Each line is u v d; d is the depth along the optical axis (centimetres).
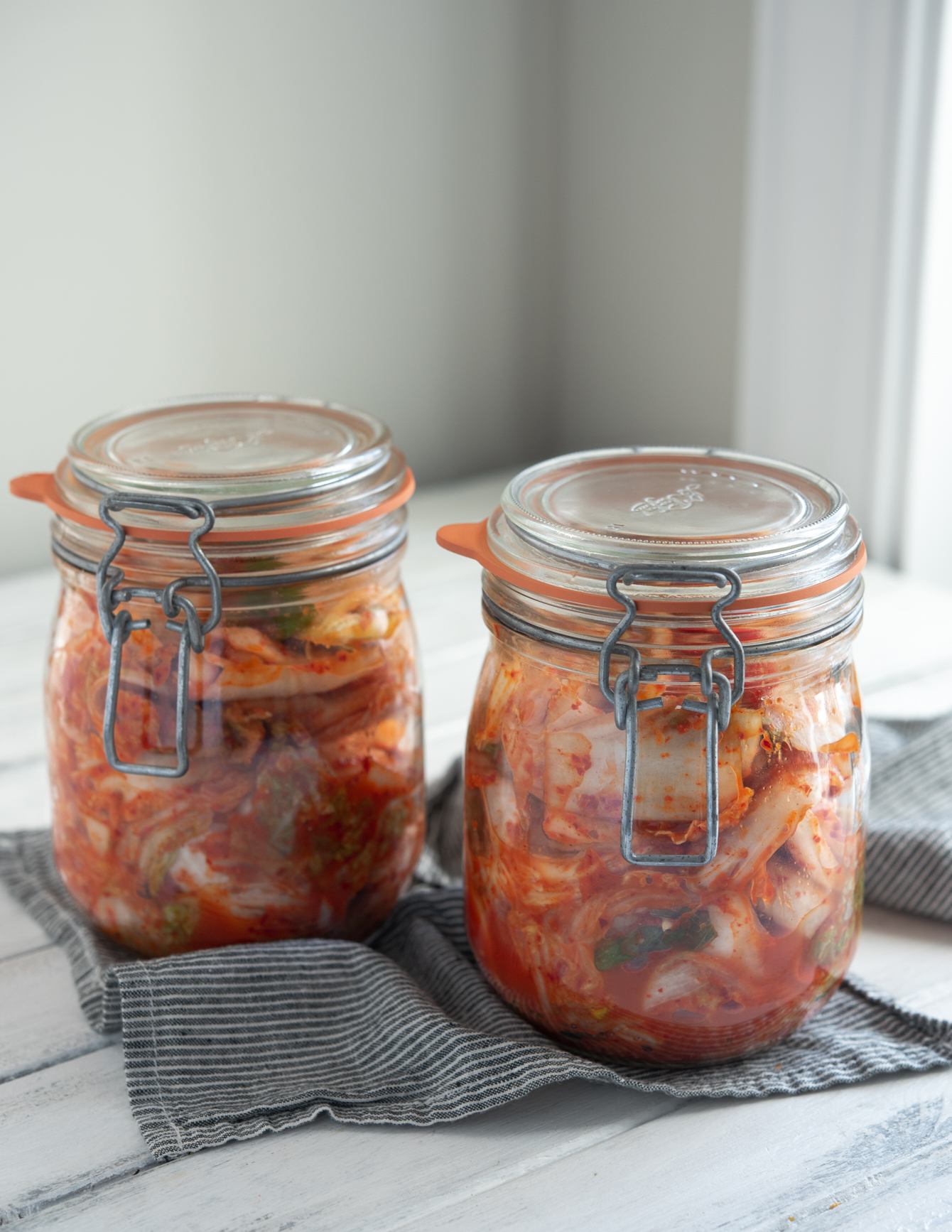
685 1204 45
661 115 133
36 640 102
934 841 63
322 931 58
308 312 139
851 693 51
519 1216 45
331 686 54
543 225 152
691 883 47
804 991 51
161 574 51
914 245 111
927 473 119
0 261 121
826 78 111
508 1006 55
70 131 120
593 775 47
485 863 52
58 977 61
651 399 145
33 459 129
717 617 43
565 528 46
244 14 124
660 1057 51
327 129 133
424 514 129
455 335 150
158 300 130
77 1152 48
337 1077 52
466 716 87
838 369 118
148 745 53
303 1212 45
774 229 119
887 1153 48
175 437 59
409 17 134
